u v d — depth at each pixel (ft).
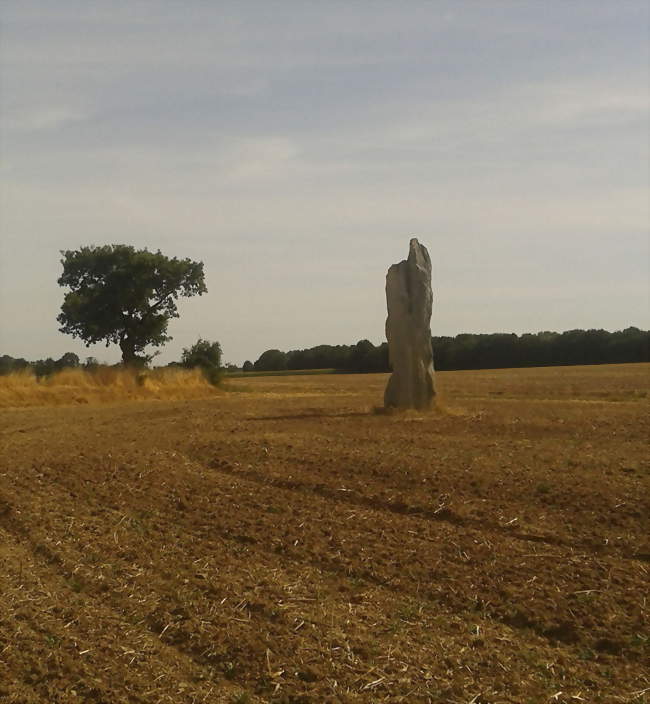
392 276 83.56
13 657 24.95
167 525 40.14
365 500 43.19
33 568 34.01
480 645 25.16
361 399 115.85
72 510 43.65
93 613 28.53
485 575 31.01
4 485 50.52
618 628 26.05
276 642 25.39
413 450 55.57
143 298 158.30
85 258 159.43
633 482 42.86
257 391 155.33
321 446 58.59
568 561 32.04
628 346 302.25
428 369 83.41
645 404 95.04
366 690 22.33
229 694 22.48
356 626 26.58
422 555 33.55
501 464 49.03
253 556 34.71
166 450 61.05
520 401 104.53
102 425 81.00
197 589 30.48
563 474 45.47
